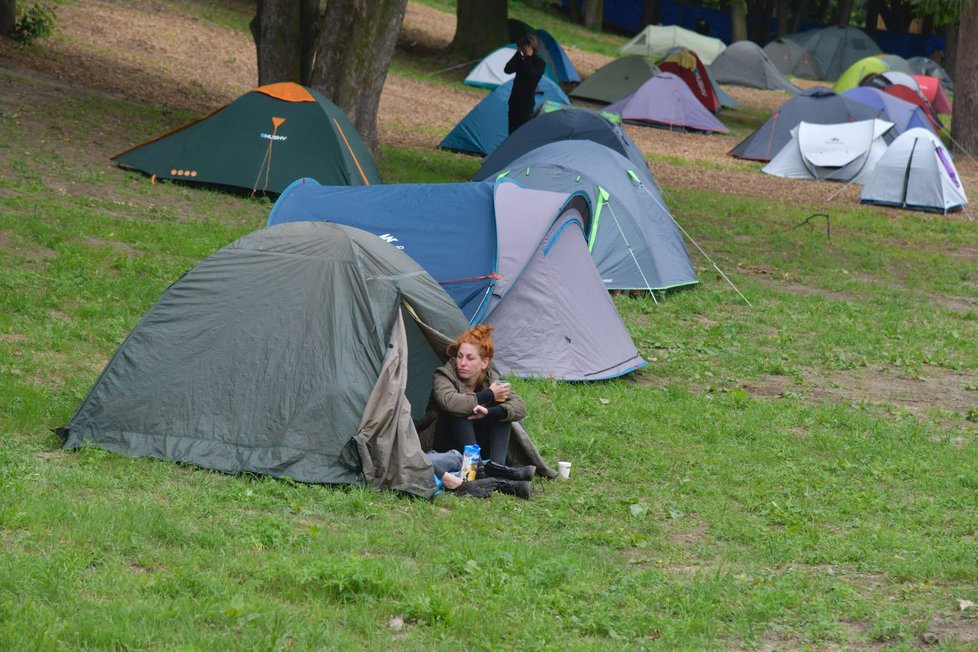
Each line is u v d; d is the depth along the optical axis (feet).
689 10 224.12
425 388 29.53
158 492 23.34
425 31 144.66
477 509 25.12
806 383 40.63
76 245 43.34
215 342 26.50
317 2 72.49
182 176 58.39
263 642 16.48
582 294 38.96
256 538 21.03
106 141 63.77
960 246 72.79
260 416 25.80
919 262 66.33
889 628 19.33
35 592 17.15
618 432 32.40
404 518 23.94
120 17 106.52
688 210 74.79
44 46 88.38
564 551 22.74
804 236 70.69
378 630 17.89
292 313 26.68
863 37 192.44
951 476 30.60
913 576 22.43
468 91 117.50
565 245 39.06
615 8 216.13
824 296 56.24
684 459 30.53
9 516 19.95
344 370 26.09
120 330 35.37
